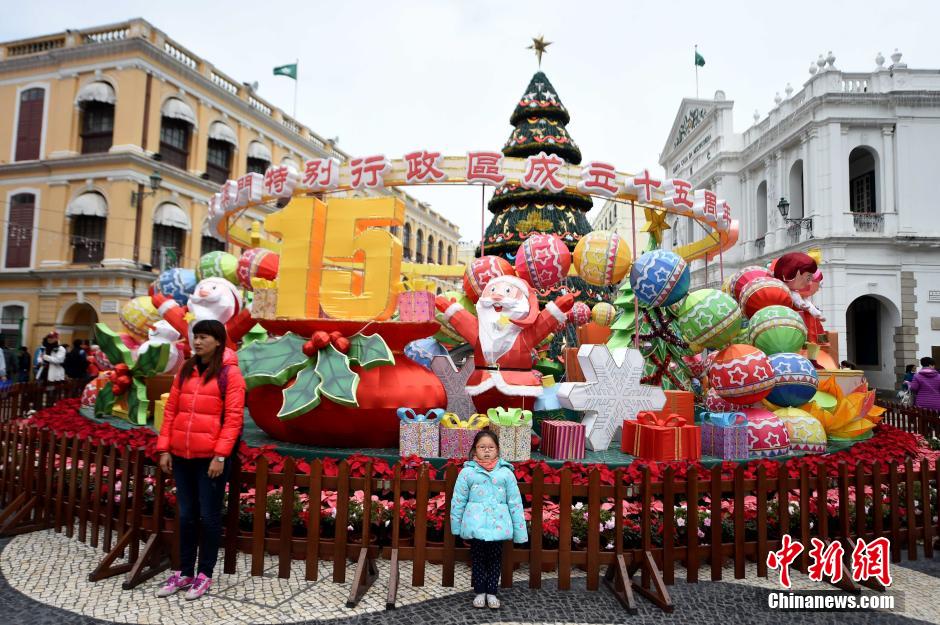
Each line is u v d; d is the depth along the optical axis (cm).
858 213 2225
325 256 603
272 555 464
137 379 738
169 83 2566
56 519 517
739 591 422
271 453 532
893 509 496
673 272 699
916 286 2188
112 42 2414
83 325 2528
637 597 409
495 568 389
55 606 384
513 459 512
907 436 764
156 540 436
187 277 979
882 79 2245
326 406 554
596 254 721
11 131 2552
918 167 2219
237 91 2934
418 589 414
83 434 577
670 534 425
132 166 2394
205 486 401
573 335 984
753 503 478
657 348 798
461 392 651
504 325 641
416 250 3644
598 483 416
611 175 662
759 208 2716
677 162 3516
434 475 470
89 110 2517
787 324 695
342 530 420
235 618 370
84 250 2450
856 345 2448
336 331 579
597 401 607
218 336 412
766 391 638
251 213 2988
